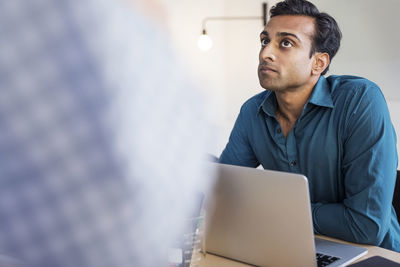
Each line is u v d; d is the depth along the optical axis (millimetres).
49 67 279
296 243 1076
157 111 340
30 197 286
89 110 297
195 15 4508
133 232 330
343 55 3791
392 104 3564
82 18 287
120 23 306
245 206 1128
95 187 306
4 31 267
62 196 295
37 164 285
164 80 345
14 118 277
